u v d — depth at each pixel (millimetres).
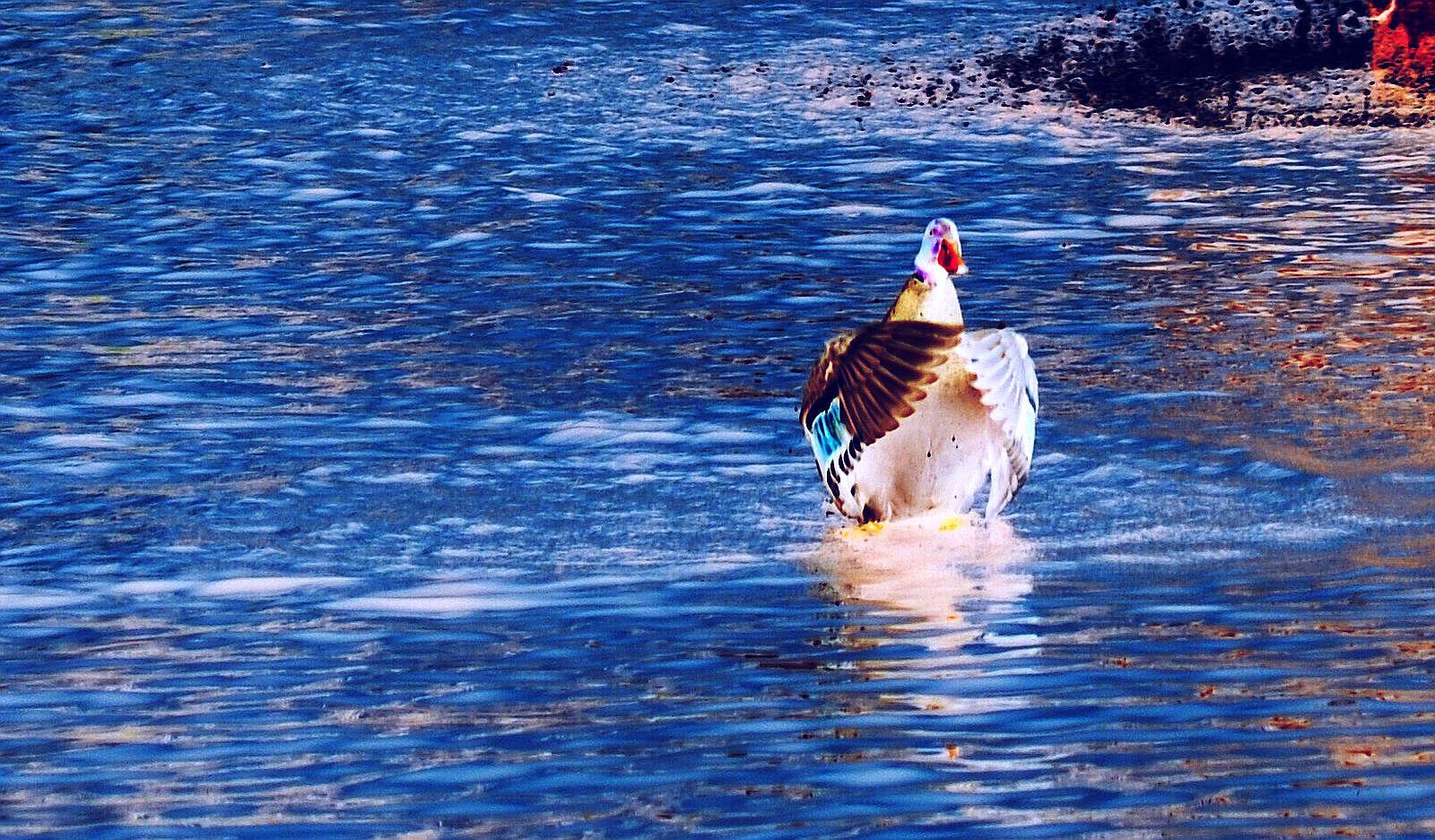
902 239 22797
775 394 15953
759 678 9109
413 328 18703
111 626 10305
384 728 8500
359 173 26453
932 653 9430
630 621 10164
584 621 10180
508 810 7449
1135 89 31094
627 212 24234
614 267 21406
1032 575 10898
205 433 14859
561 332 18453
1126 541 11602
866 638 9719
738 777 7754
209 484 13406
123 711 8844
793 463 13773
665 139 28266
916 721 8398
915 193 25203
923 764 7840
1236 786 7453
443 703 8844
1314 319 18328
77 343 18141
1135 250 21859
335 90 31266
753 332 18469
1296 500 12461
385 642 9891
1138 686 8781
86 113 30078
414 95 30906
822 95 30859
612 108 30094
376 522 12383
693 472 13555
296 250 22438
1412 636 9461
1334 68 31688
